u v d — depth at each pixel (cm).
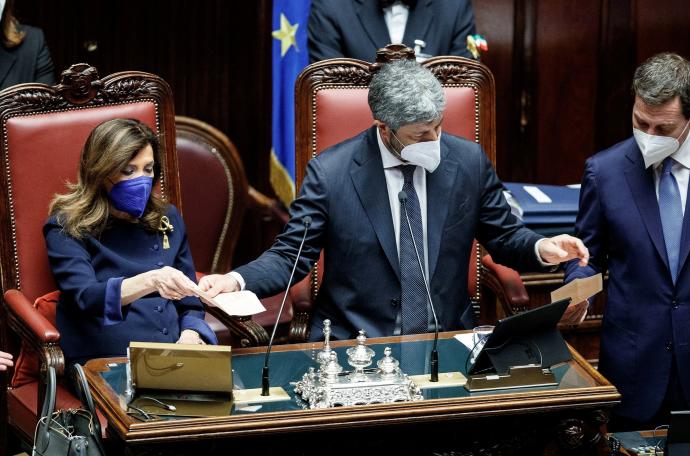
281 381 912
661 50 1878
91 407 863
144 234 1099
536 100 1891
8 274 1149
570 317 1031
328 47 1447
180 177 1447
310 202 1085
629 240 1090
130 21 1834
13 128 1144
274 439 847
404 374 912
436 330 939
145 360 857
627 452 955
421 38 1442
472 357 948
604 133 1898
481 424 886
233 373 929
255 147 1911
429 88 1015
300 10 1645
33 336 1061
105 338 1070
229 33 1872
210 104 1889
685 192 1088
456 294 1099
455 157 1109
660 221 1086
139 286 995
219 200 1466
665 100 1016
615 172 1099
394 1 1448
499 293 1202
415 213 1084
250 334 1159
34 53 1438
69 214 1070
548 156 1905
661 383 1094
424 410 852
